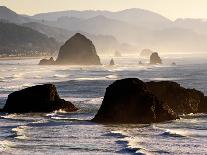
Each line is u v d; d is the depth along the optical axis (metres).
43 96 129.00
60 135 94.06
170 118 110.94
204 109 125.19
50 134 95.12
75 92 190.38
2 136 92.75
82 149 82.06
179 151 80.19
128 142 86.62
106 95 111.88
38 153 79.12
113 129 100.25
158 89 123.38
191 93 125.31
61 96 173.25
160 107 110.88
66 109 128.62
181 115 119.00
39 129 100.69
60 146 84.38
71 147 83.62
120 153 79.06
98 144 85.81
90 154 78.62
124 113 108.56
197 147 83.06
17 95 129.12
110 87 112.19
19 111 127.12
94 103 146.62
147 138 90.62
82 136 93.00
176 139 89.69
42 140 89.25
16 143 86.44
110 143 86.44
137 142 87.06
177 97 122.81
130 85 110.75
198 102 125.31
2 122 110.81
